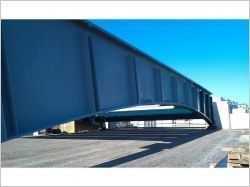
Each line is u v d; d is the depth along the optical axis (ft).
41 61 26.53
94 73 36.52
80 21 32.65
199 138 73.36
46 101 26.66
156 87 61.62
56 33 29.32
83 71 34.04
